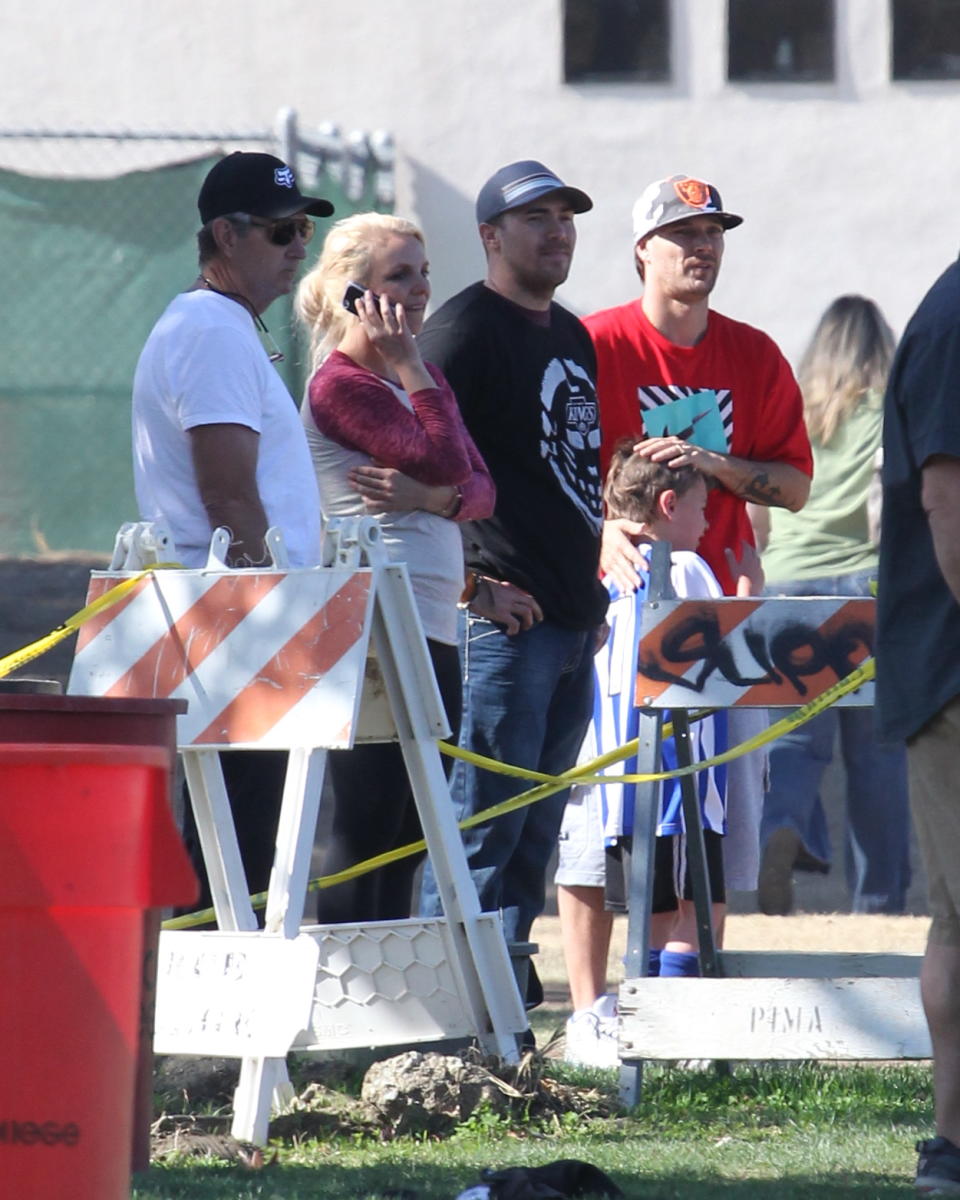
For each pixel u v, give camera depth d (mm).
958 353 12758
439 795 17062
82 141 53031
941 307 12938
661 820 20469
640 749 18531
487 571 20094
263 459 17500
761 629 18000
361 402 18922
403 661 16953
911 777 13469
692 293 23531
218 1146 14711
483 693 19844
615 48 54219
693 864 19516
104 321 50875
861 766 31094
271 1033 15297
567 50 53844
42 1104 8953
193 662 16438
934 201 55062
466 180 53906
